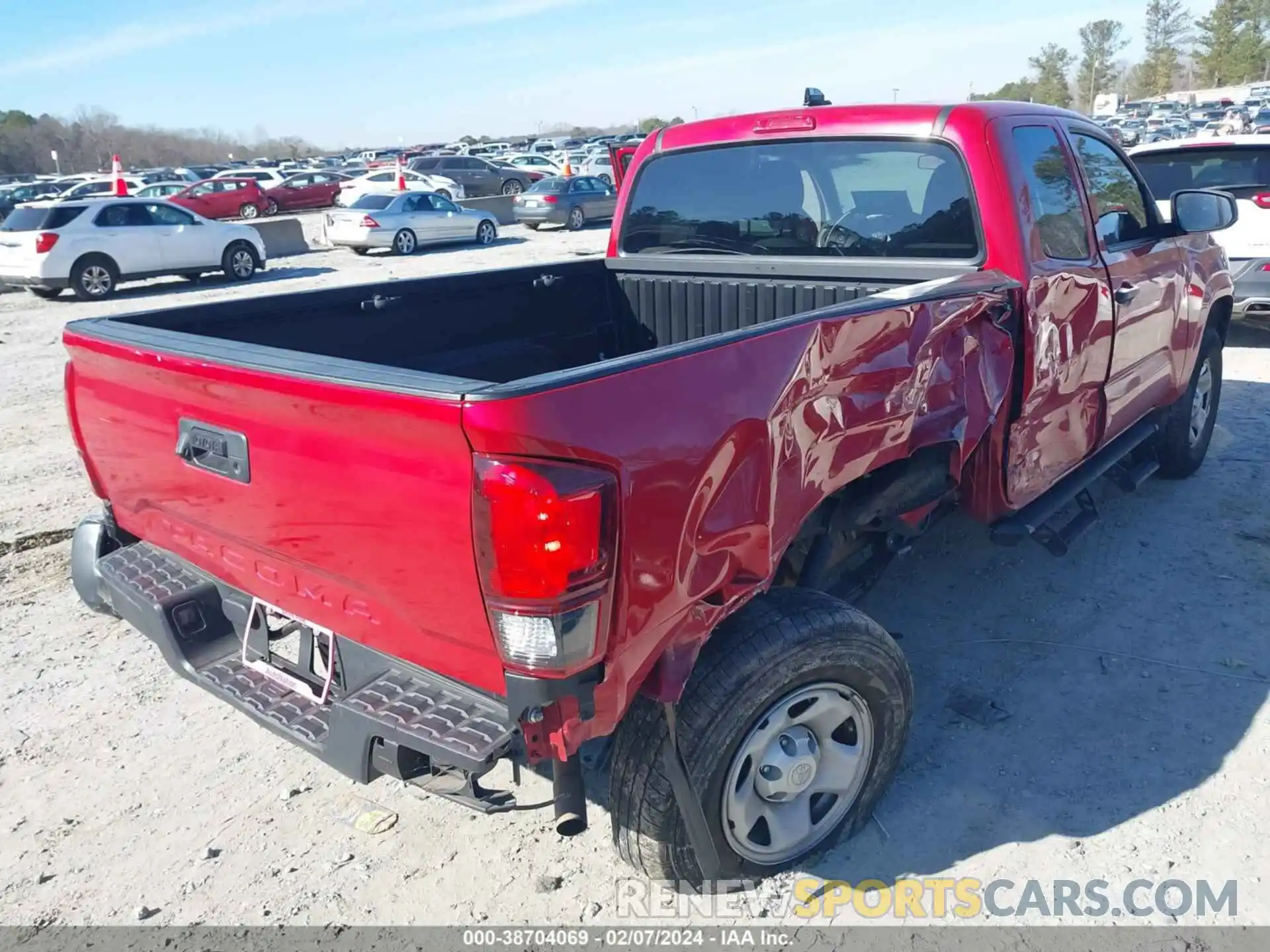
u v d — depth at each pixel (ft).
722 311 14.35
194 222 57.72
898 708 9.76
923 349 9.81
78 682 13.41
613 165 17.34
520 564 6.67
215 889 9.57
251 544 8.81
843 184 12.86
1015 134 11.97
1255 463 20.04
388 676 8.13
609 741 11.75
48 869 9.87
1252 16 381.19
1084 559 16.02
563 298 14.83
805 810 9.46
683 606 7.72
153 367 8.82
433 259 66.23
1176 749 11.21
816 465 8.72
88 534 10.95
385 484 7.25
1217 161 28.71
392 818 10.55
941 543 16.79
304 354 8.17
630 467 7.06
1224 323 18.83
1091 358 13.06
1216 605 14.38
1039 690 12.49
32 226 53.21
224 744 11.98
